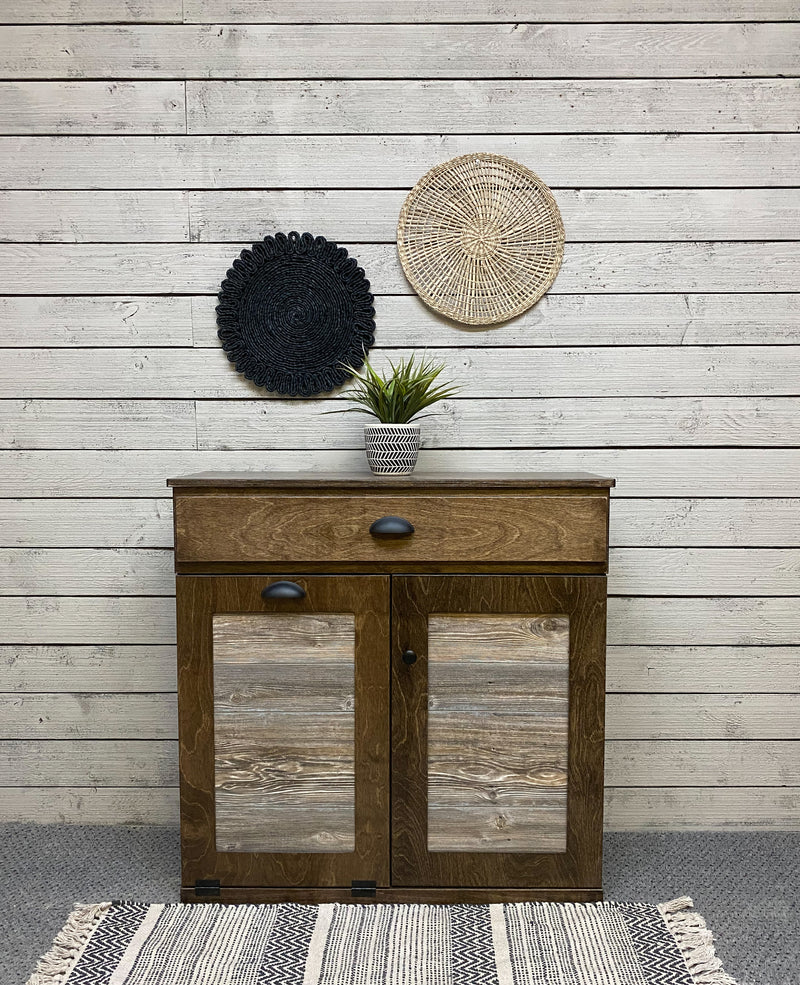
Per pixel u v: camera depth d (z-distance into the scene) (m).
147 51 2.15
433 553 1.80
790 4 2.13
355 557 1.80
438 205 2.16
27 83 2.16
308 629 1.82
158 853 2.11
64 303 2.20
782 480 2.22
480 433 2.21
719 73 2.15
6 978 1.62
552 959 1.67
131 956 1.67
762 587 2.23
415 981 1.60
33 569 2.24
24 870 2.02
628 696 2.25
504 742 1.83
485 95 2.15
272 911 1.82
